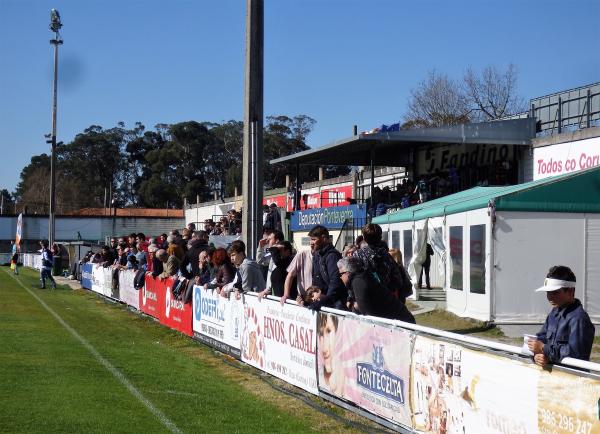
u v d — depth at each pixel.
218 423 7.14
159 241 19.02
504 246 14.60
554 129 26.22
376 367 6.88
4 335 12.95
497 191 16.34
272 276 10.26
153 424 7.00
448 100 50.72
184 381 9.25
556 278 5.09
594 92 25.22
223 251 11.62
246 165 12.25
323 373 7.99
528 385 4.89
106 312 18.86
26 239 61.97
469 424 5.50
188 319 13.48
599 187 14.96
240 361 10.63
